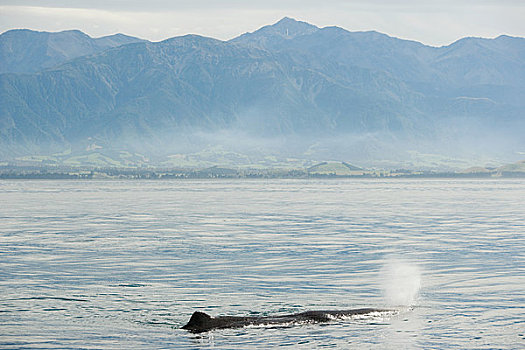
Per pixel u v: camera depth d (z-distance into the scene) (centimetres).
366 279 11388
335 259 13838
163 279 11431
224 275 11812
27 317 8706
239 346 7538
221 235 18762
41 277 11650
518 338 7788
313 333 7975
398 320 8544
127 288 10575
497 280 11206
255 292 10256
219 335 7912
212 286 10738
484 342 7662
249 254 14650
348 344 7594
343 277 11594
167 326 8294
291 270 12388
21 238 18000
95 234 19075
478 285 10762
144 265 13025
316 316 8556
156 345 7581
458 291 10300
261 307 9238
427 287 10606
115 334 7956
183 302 9544
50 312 8969
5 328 8200
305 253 14800
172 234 19075
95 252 15025
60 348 7475
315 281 11188
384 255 14438
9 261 13600
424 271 12200
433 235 18638
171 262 13450
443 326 8269
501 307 9194
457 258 13925
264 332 8025
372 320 8556
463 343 7631
